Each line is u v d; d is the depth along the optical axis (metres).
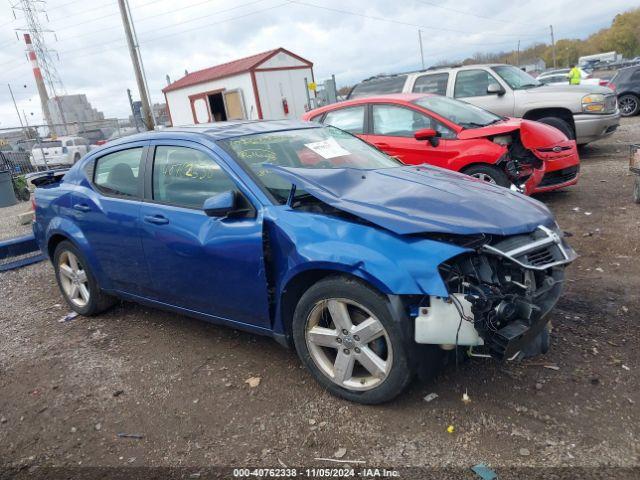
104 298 4.74
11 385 3.79
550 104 9.49
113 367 3.88
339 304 2.99
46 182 5.50
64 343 4.38
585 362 3.31
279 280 3.20
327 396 3.23
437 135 6.66
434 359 2.91
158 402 3.37
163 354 4.01
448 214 2.92
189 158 3.78
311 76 29.53
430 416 2.93
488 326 2.65
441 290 2.61
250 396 3.32
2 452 3.05
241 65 27.58
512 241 2.90
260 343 4.02
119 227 4.09
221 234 3.40
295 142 4.05
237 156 3.60
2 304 5.54
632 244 5.31
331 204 2.98
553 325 3.81
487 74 10.00
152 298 4.14
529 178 6.52
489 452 2.62
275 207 3.26
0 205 13.53
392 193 3.19
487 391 3.10
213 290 3.59
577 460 2.51
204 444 2.92
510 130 6.51
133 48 26.02
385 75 11.43
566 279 4.66
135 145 4.21
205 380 3.57
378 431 2.86
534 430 2.74
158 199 3.91
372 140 7.33
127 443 3.00
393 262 2.70
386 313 2.78
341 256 2.83
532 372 3.25
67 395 3.57
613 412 2.82
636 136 12.79
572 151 6.79
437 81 10.34
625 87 17.81
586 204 7.05
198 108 29.64
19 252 6.90
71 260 4.81
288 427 2.98
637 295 4.19
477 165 6.52
